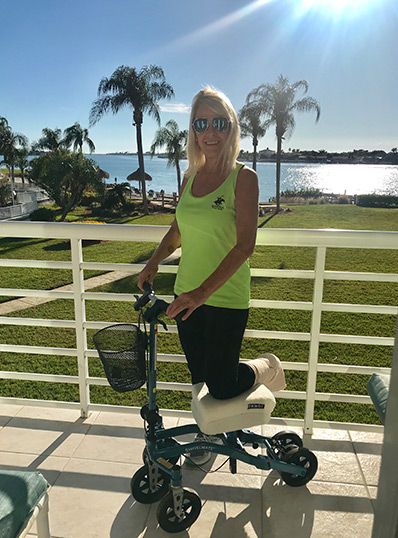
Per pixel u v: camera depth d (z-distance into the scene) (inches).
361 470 84.0
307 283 406.6
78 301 94.0
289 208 1197.7
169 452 67.9
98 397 162.6
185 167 72.5
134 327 66.7
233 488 79.3
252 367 70.4
